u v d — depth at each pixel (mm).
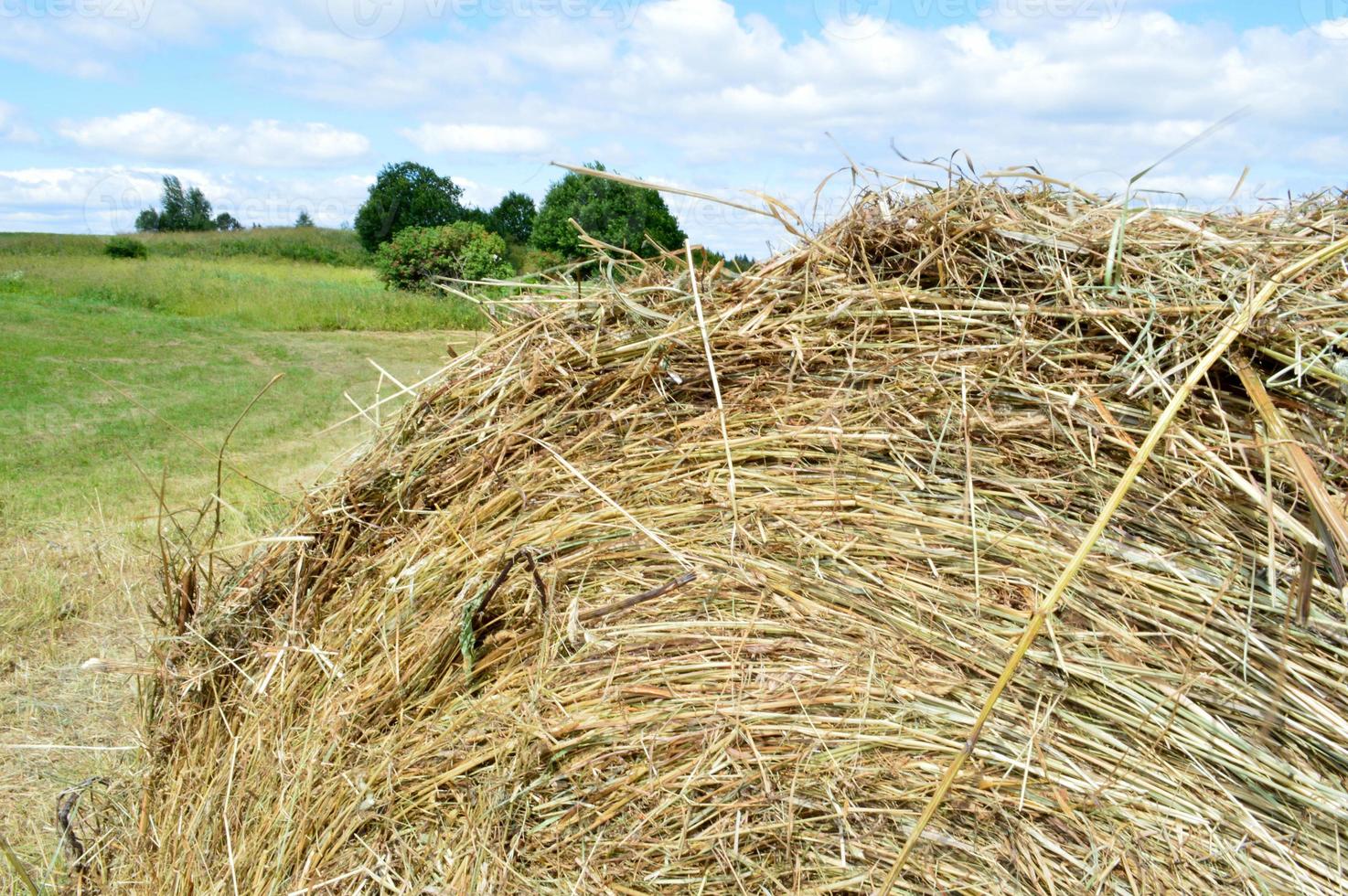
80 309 18203
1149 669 1787
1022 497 1938
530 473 2344
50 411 9602
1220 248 2029
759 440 2166
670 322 2375
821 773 1843
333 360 14648
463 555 2297
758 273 2412
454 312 20297
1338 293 1932
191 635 2639
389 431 2715
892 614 1936
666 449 2244
